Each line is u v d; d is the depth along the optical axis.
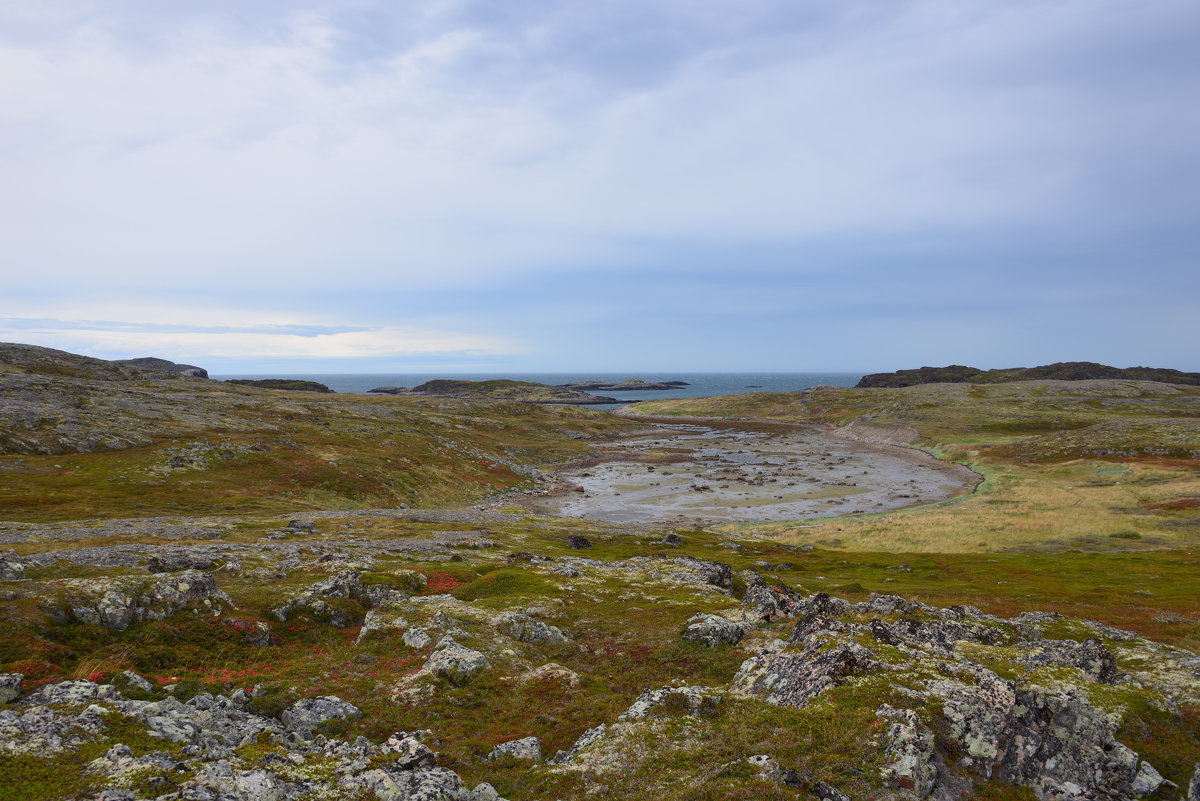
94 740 14.47
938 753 16.44
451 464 121.38
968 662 22.75
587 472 138.75
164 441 97.88
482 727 21.39
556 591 42.31
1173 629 37.25
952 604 44.81
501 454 145.50
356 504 89.62
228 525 60.50
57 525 53.41
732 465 146.88
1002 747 17.14
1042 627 33.09
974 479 124.12
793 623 33.28
